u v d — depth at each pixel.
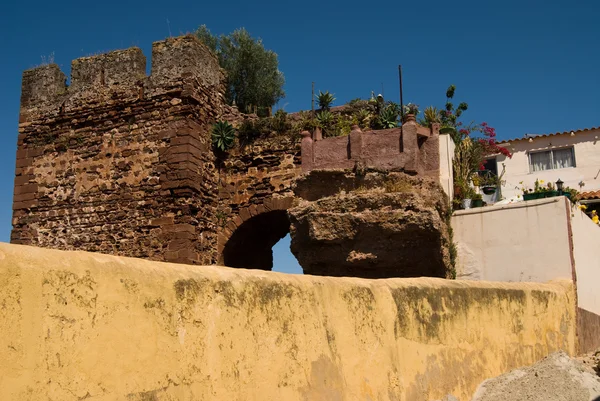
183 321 4.79
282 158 21.72
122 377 4.25
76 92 23.08
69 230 22.22
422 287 8.06
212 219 21.98
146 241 20.92
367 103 21.56
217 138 22.17
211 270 5.25
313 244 13.30
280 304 5.79
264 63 37.75
